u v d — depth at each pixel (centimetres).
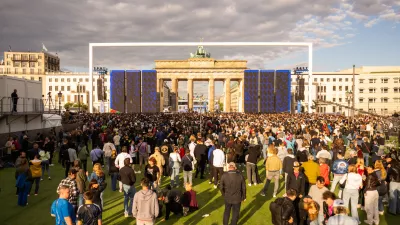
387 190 1246
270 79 8831
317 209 795
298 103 9419
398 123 3578
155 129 2606
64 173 1941
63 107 12469
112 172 1487
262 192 1428
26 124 2789
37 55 14288
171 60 10931
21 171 1305
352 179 1032
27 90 2898
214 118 4638
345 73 13025
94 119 4222
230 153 1564
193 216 1175
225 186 981
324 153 1490
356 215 1027
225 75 10969
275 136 2314
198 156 1783
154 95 8994
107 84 14112
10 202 1362
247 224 1093
